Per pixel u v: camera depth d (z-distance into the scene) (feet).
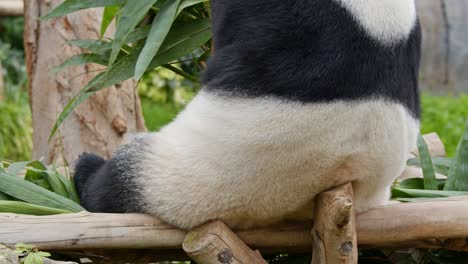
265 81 11.52
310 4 11.49
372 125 11.62
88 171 15.37
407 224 12.46
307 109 11.36
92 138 20.22
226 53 11.99
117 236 12.04
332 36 11.39
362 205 12.71
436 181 14.97
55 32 20.35
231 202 12.09
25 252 11.22
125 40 13.97
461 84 52.65
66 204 13.65
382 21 11.48
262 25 11.73
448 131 39.09
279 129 11.46
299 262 13.51
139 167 12.82
